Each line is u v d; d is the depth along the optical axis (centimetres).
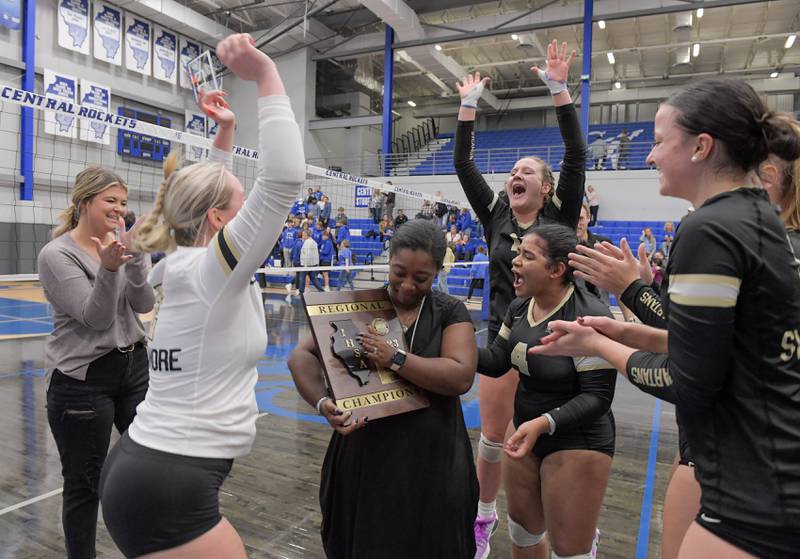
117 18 1650
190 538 123
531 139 2372
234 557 127
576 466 170
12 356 646
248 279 124
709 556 100
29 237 1399
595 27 1828
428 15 1895
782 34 1733
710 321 93
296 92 2030
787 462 92
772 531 92
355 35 1945
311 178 1928
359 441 145
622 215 1598
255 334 133
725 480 98
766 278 93
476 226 1544
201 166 137
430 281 144
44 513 278
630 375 117
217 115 169
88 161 1529
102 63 1630
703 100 103
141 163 1666
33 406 458
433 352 146
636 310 142
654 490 328
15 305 1080
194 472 122
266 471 342
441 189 1791
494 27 1736
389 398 136
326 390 144
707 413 101
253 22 1977
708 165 105
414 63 2134
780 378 94
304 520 282
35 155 1410
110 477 127
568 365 171
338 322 140
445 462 142
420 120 2802
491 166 2133
